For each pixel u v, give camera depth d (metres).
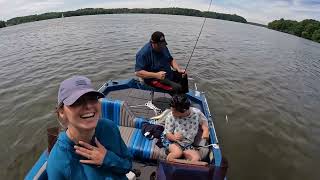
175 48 6.29
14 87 3.49
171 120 1.67
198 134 1.72
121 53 5.37
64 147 0.65
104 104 1.80
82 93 0.61
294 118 3.07
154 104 2.33
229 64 5.23
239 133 2.62
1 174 1.94
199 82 3.94
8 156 2.13
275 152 2.38
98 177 0.68
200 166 1.31
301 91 4.07
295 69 5.54
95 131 0.72
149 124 1.79
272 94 3.78
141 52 2.13
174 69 2.29
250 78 4.42
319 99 3.78
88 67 4.38
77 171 0.66
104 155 0.68
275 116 3.06
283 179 2.05
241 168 2.12
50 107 2.93
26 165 2.05
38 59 4.93
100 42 6.65
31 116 2.73
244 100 3.44
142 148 1.63
